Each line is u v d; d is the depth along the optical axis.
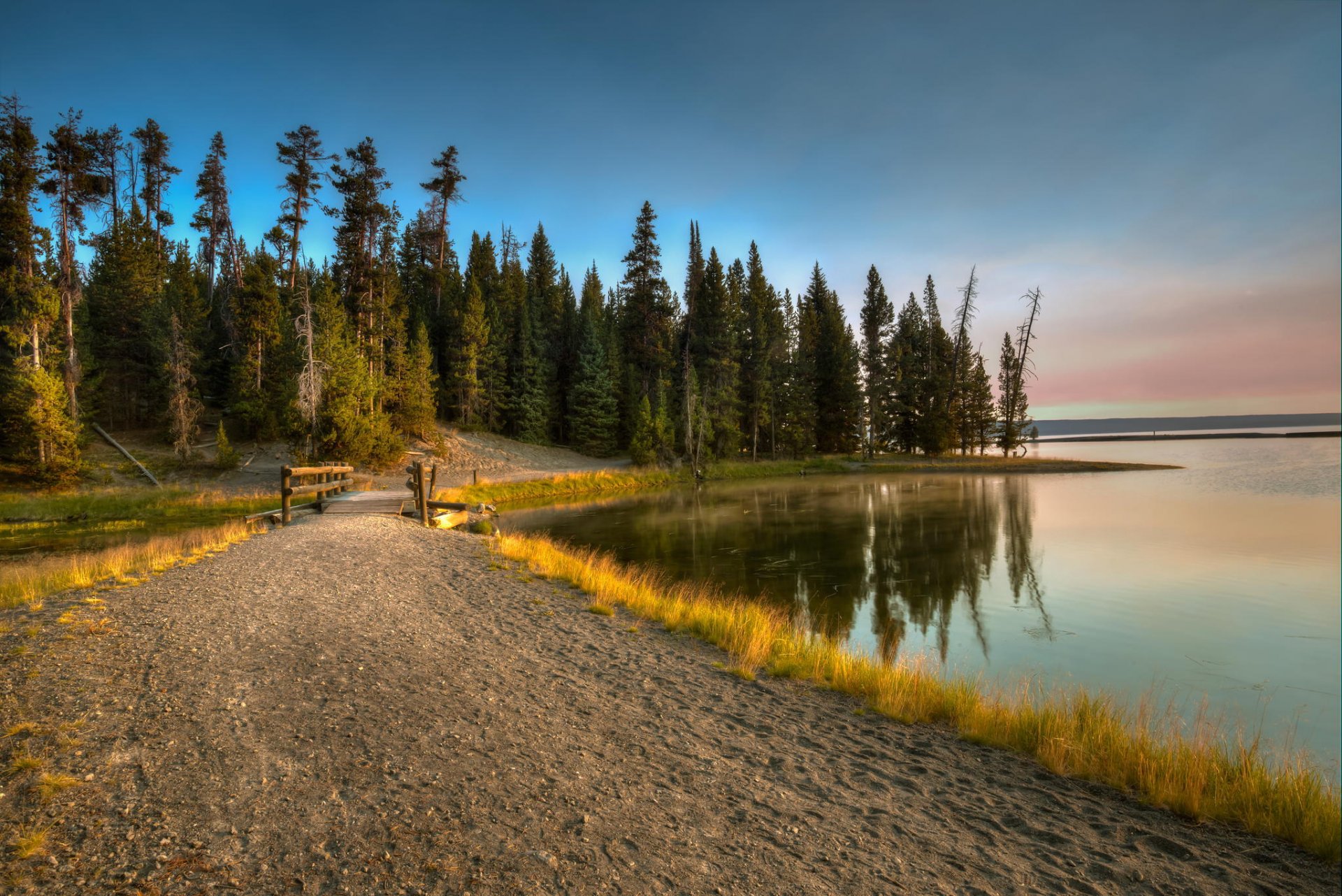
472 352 54.31
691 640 9.05
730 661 8.08
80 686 4.97
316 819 3.42
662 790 4.24
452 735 4.69
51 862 2.92
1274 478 45.69
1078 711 6.44
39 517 25.45
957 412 63.19
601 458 56.66
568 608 10.23
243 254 61.41
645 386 60.31
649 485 45.44
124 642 6.16
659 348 59.03
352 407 36.31
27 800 3.40
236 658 5.88
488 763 4.31
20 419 30.41
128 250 45.44
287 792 3.68
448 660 6.58
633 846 3.47
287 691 5.21
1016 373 60.81
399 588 9.94
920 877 3.49
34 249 31.72
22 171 32.25
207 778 3.77
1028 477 49.41
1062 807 4.62
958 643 12.54
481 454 49.22
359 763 4.10
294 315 46.00
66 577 9.20
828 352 67.31
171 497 30.27
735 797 4.26
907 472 54.41
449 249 67.88
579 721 5.36
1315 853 4.08
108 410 43.00
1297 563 19.38
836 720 6.19
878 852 3.73
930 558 20.20
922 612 14.61
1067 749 5.47
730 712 6.11
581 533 24.95
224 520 25.22
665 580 17.06
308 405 34.12
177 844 3.12
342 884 2.90
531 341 59.09
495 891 2.94
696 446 49.59
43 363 32.06
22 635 6.22
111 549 14.73
